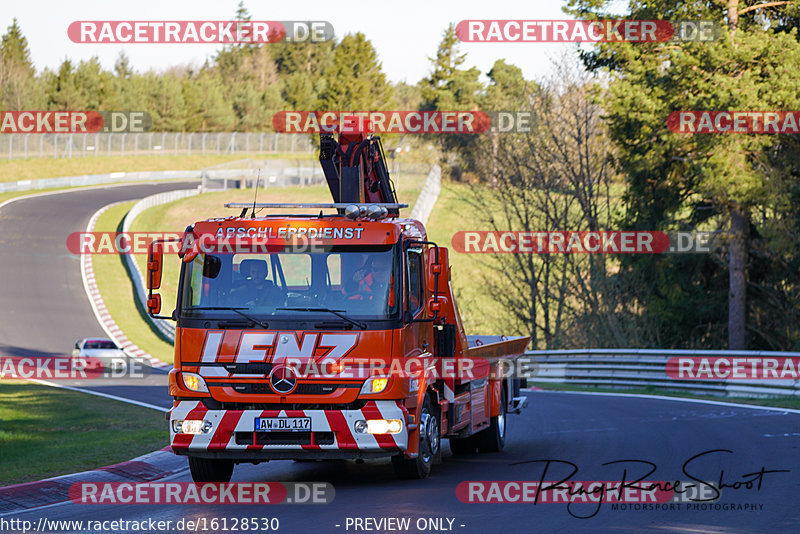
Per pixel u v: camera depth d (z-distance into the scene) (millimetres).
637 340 61594
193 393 17297
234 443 17031
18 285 92125
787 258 54750
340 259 17578
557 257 70750
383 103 180875
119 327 81875
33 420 31453
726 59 50594
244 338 17203
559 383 53156
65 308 86312
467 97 150875
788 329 57875
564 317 70750
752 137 50844
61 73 185125
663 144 54250
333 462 22688
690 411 33250
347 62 176125
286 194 138000
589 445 24312
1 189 139250
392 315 17312
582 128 72562
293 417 16922
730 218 56062
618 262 65500
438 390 20156
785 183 50344
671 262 59000
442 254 18750
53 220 119250
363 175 24922
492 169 78125
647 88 54219
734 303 55562
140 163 180500
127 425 30547
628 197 61156
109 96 187250
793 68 49438
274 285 17562
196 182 170375
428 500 16219
